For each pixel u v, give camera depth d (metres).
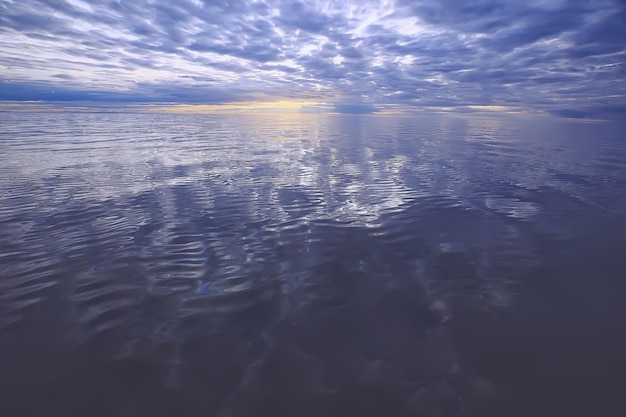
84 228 4.81
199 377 2.10
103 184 7.50
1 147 12.92
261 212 5.61
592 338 2.47
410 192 6.98
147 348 2.37
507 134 21.88
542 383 2.04
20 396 1.96
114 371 2.15
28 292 3.11
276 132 23.94
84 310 2.83
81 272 3.51
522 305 2.91
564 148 14.18
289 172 9.13
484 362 2.22
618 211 5.53
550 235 4.55
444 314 2.78
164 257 3.88
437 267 3.65
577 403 1.90
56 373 2.14
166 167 9.66
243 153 12.90
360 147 15.12
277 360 2.25
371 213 5.58
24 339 2.47
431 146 15.38
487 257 3.89
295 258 3.88
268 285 3.27
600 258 3.84
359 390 1.99
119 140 16.69
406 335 2.51
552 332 2.54
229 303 2.96
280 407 1.88
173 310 2.85
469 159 11.39
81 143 14.96
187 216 5.38
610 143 15.97
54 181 7.72
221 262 3.76
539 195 6.63
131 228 4.82
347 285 3.27
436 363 2.22
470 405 1.88
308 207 5.91
